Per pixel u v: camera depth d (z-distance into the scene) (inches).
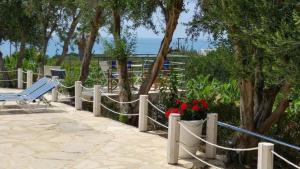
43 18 920.9
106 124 500.7
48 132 449.4
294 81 267.6
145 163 352.5
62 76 764.0
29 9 861.2
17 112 554.9
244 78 347.3
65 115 547.8
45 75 810.2
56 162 348.5
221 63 370.9
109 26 722.2
